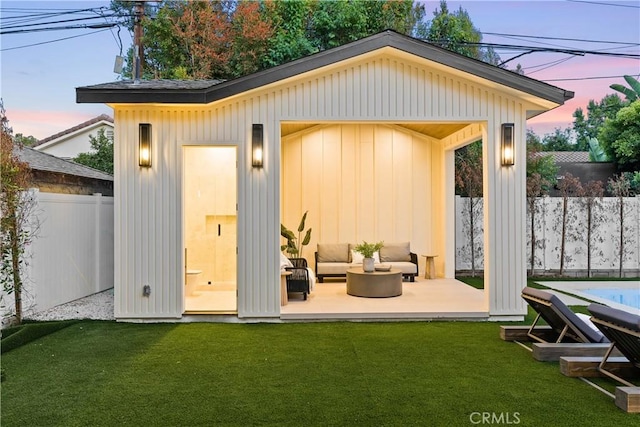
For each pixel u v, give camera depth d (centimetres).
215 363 459
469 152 1251
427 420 329
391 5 1595
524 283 648
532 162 1377
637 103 1473
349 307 678
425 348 510
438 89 644
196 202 917
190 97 605
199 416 335
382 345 523
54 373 430
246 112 638
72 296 773
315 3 1606
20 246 611
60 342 536
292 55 1491
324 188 1013
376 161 1019
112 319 654
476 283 982
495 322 640
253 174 637
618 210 1066
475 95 645
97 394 378
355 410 346
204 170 919
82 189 1080
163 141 634
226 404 357
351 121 643
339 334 573
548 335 536
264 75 612
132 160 632
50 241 708
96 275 857
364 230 1015
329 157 1014
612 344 398
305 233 1009
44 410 346
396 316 644
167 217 635
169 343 532
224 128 636
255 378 415
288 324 627
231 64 1558
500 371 434
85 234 819
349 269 822
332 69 638
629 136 1468
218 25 1587
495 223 647
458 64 620
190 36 1573
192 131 635
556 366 449
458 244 1091
